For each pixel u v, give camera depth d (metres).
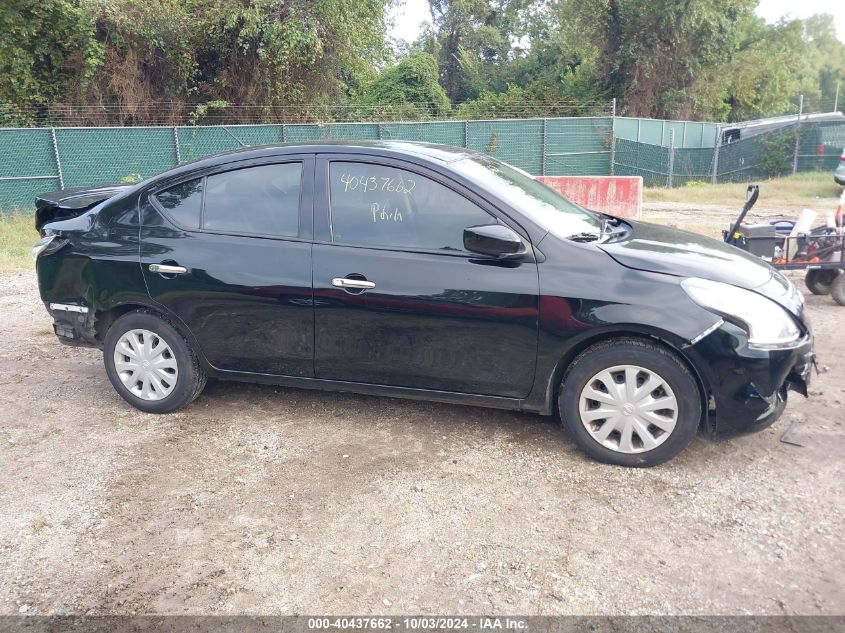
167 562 3.20
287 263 4.27
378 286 4.09
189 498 3.72
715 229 11.91
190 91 21.22
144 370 4.69
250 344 4.44
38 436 4.48
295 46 20.70
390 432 4.44
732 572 3.05
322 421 4.62
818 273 7.29
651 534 3.32
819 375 5.24
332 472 3.96
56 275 4.79
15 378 5.53
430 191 4.13
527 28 44.97
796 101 65.56
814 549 3.18
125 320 4.66
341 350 4.27
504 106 32.12
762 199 17.20
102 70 19.94
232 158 4.52
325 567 3.14
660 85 33.47
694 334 3.64
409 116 25.28
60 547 3.32
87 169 16.42
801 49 44.72
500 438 4.32
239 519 3.52
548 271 3.87
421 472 3.94
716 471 3.87
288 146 4.46
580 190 12.83
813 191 18.44
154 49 20.55
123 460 4.15
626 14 31.92
